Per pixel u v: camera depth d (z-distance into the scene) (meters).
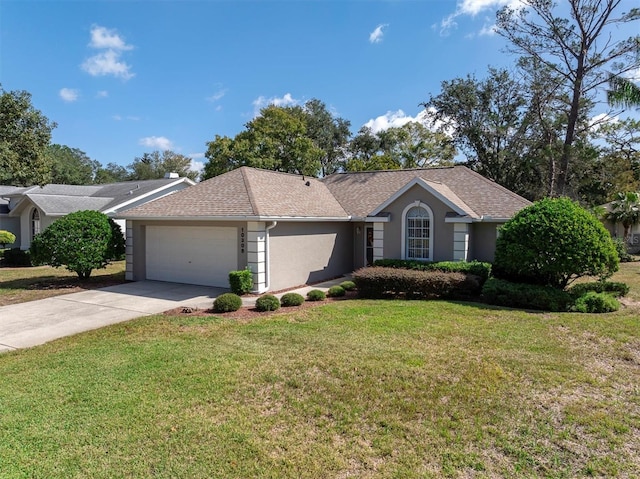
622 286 11.84
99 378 5.88
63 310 10.82
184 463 3.86
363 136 45.44
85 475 3.68
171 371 6.11
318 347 7.19
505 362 6.40
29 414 4.80
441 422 4.63
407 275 11.96
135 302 11.75
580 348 7.10
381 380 5.74
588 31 22.11
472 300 11.67
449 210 13.70
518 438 4.31
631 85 20.67
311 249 15.57
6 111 23.48
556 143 27.20
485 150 31.61
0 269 20.36
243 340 7.71
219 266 14.13
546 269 10.75
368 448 4.14
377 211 14.95
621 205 28.12
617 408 4.94
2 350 7.52
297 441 4.25
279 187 16.50
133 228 15.71
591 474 3.73
